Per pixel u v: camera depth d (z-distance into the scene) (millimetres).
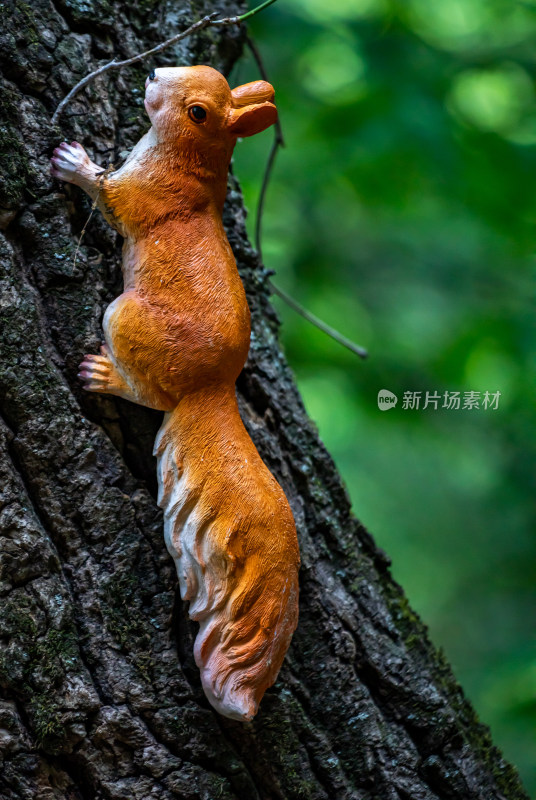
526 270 5824
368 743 3125
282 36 5223
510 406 5316
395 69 5258
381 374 5527
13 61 3074
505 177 5180
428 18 5770
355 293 5824
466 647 6352
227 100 3049
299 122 5457
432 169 5078
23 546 3045
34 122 3072
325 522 3166
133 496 3076
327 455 3193
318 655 3129
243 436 3057
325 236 5902
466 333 5328
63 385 3064
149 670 3066
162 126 3041
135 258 3043
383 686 3146
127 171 3045
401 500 7066
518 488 5664
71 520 3064
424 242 6074
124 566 3070
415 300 5840
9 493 3045
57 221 3072
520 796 3189
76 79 3094
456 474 7047
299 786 3100
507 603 6430
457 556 6703
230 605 3037
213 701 3045
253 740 3090
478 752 3178
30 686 3041
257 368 3170
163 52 3152
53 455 3059
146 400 3047
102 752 3055
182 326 3035
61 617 3051
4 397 3051
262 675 3041
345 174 5273
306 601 3135
